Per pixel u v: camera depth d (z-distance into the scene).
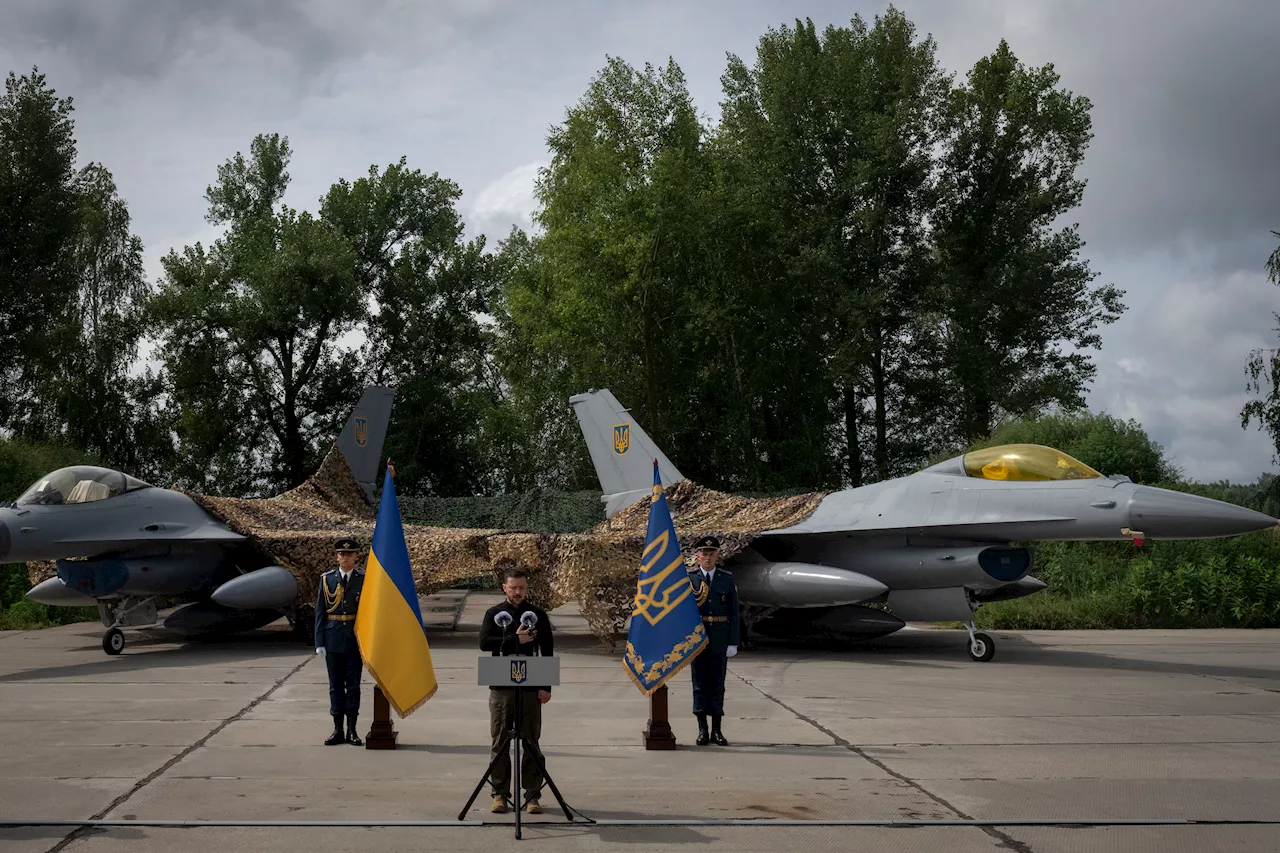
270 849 5.12
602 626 14.80
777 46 39.44
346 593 7.88
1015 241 37.38
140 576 15.30
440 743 7.89
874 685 11.25
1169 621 19.56
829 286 36.06
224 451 41.09
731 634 7.95
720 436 37.41
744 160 37.78
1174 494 12.99
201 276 41.06
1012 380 35.97
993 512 14.02
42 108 36.56
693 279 35.25
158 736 8.15
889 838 5.35
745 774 6.84
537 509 29.67
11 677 12.00
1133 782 6.61
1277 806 6.02
